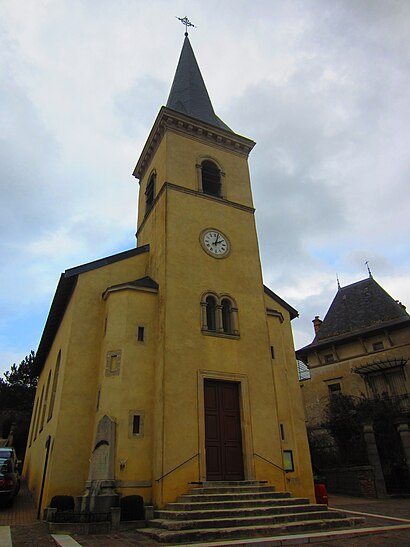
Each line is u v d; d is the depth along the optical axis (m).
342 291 37.69
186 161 20.09
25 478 25.52
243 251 19.02
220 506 11.73
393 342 29.86
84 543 9.05
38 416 23.34
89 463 13.79
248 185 21.45
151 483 13.00
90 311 16.56
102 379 14.52
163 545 8.90
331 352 32.91
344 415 24.16
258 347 16.81
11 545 8.76
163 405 13.67
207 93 26.81
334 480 21.62
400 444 21.98
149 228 20.06
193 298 16.36
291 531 10.55
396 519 12.72
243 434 14.80
